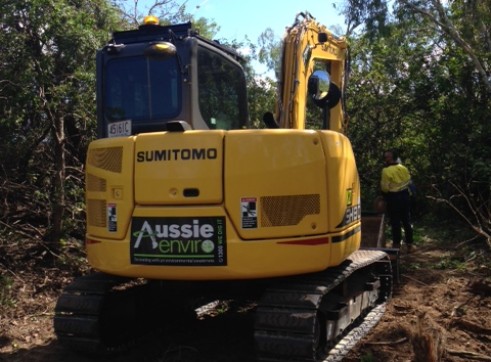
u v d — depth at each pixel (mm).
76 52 7266
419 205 12125
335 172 4289
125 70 4676
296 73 5641
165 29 4680
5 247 7094
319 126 10336
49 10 6898
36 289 6566
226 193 4023
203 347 5148
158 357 4926
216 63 4863
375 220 8242
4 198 7375
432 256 8883
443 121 11773
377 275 6145
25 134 7719
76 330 4527
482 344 5062
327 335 4348
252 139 4070
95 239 4516
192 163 4070
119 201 4285
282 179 4066
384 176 8750
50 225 7578
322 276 4387
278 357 3938
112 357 4891
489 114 11289
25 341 5285
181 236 4074
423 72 11984
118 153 4340
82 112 7539
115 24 8328
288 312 3930
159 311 5523
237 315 6121
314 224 4141
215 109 4789
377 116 12250
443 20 9078
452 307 6176
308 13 6082
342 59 7270
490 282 6828
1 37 6844
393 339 5180
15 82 6875
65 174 7812
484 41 10711
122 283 4922
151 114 4551
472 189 11102
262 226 4020
